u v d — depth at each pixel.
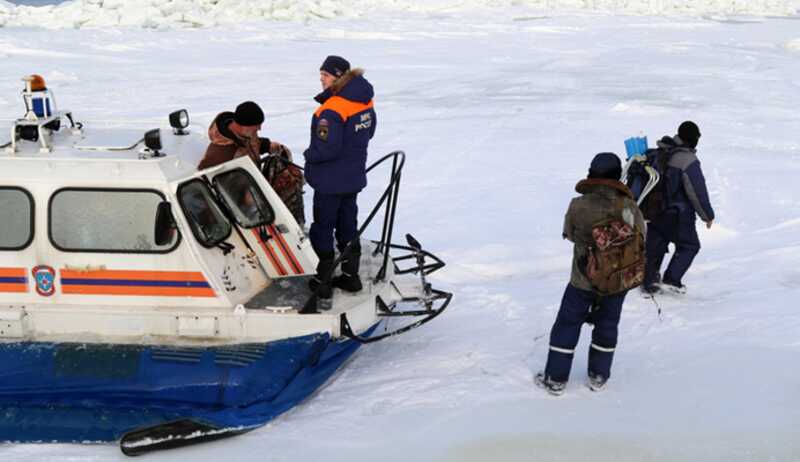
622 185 6.14
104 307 6.23
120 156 6.26
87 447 5.81
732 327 7.67
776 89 22.97
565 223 6.35
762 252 9.91
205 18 40.41
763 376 6.61
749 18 47.91
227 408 5.93
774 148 15.66
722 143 16.00
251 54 30.95
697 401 6.26
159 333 6.25
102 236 6.14
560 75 26.02
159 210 5.95
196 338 6.25
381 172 13.93
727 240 10.52
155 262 6.16
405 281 7.44
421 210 11.77
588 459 5.54
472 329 7.82
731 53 31.61
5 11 40.44
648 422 5.98
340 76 6.51
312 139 6.53
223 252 6.49
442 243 10.27
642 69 27.36
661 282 8.62
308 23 40.75
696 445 5.66
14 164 6.12
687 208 8.31
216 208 6.55
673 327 7.78
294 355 6.11
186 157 6.56
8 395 6.00
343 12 43.97
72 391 5.94
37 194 6.09
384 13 45.69
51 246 6.16
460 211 11.64
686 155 8.19
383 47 33.38
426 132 17.22
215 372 5.97
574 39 36.88
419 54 31.25
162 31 37.97
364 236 10.57
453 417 6.09
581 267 6.22
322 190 6.63
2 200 6.13
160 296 6.23
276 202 6.66
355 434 5.91
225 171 6.59
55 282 6.21
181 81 24.36
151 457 5.66
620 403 6.30
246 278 6.68
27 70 25.77
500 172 13.93
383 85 23.88
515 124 18.12
